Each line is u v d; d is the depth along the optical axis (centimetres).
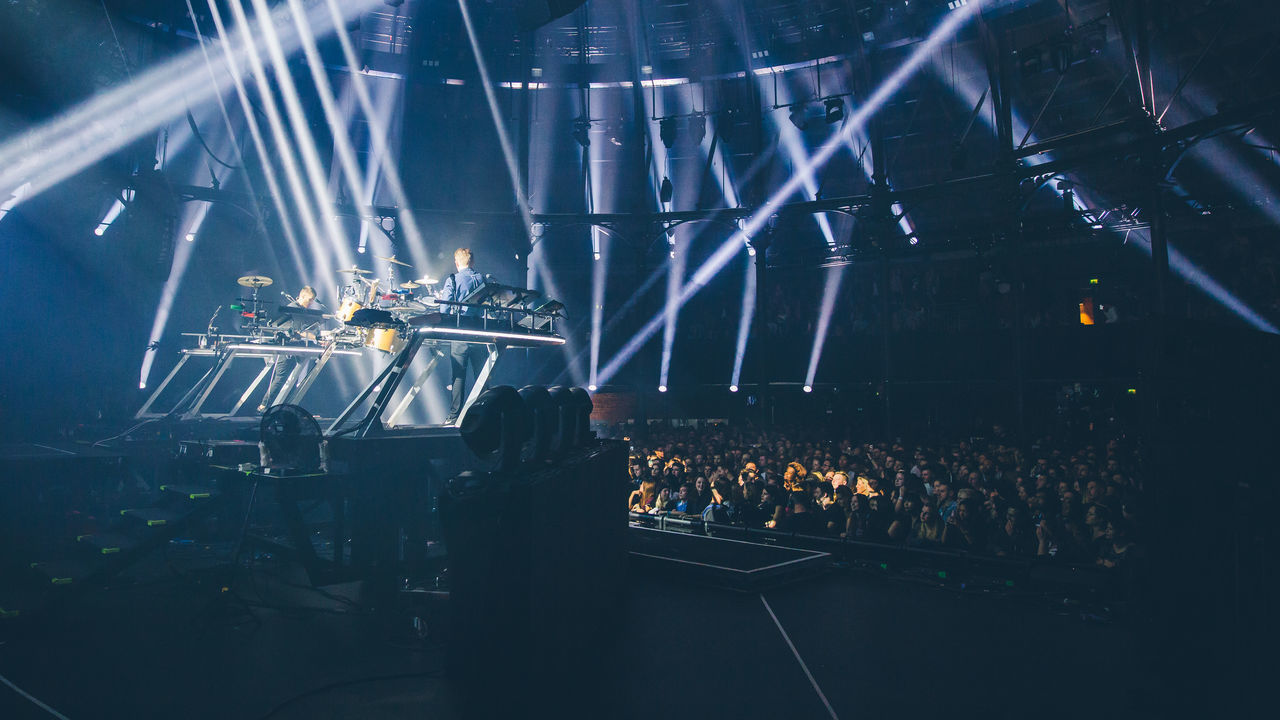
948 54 2222
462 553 493
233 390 1933
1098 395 1786
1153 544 489
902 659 570
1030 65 1585
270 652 544
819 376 2247
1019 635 633
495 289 720
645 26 2238
